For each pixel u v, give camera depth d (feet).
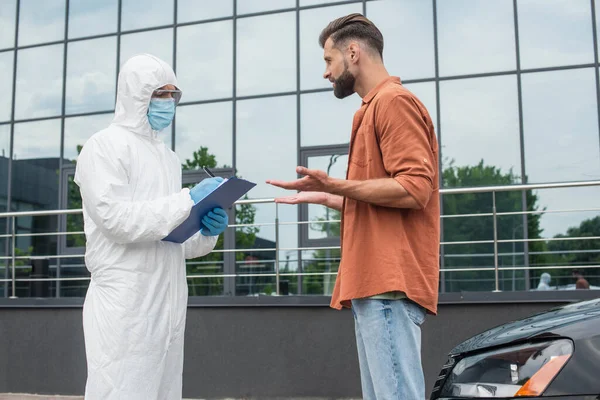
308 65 38.04
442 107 35.91
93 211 11.07
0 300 26.30
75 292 39.55
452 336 22.18
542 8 35.35
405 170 9.27
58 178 41.34
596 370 9.68
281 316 23.50
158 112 11.89
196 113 39.37
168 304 11.71
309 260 35.40
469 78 35.78
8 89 42.91
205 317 24.11
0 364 25.94
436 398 11.53
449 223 34.96
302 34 38.32
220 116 38.99
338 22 10.28
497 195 34.68
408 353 9.43
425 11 36.63
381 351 9.36
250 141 38.37
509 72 35.35
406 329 9.46
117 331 11.19
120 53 41.32
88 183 11.20
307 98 37.83
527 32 35.37
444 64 36.14
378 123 9.55
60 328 25.55
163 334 11.57
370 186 9.14
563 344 10.05
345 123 37.11
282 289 35.58
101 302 11.41
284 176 37.55
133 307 11.28
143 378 11.25
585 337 10.00
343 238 9.93
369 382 9.87
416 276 9.46
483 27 35.88
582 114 34.37
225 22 39.63
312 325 23.24
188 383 23.93
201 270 36.65
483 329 22.00
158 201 11.14
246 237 36.58
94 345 11.34
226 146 38.65
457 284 34.27
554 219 33.94
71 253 40.19
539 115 34.81
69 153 41.47
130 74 11.77
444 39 36.27
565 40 34.94
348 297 9.50
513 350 10.61
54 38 42.52
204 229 12.16
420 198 9.18
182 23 40.34
